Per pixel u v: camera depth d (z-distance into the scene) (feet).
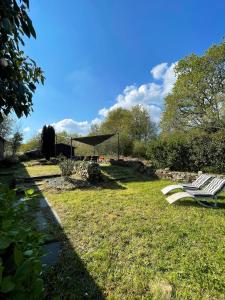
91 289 9.77
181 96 65.31
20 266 3.17
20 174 43.47
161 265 11.41
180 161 42.19
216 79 62.85
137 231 15.55
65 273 10.80
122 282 10.24
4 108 6.17
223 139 37.58
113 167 50.16
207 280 10.25
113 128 114.42
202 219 17.87
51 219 18.33
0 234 3.73
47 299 9.09
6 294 2.95
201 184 25.36
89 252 12.78
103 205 22.16
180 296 9.33
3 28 5.09
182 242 13.91
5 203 4.97
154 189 29.48
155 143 46.32
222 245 13.41
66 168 36.60
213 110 57.72
